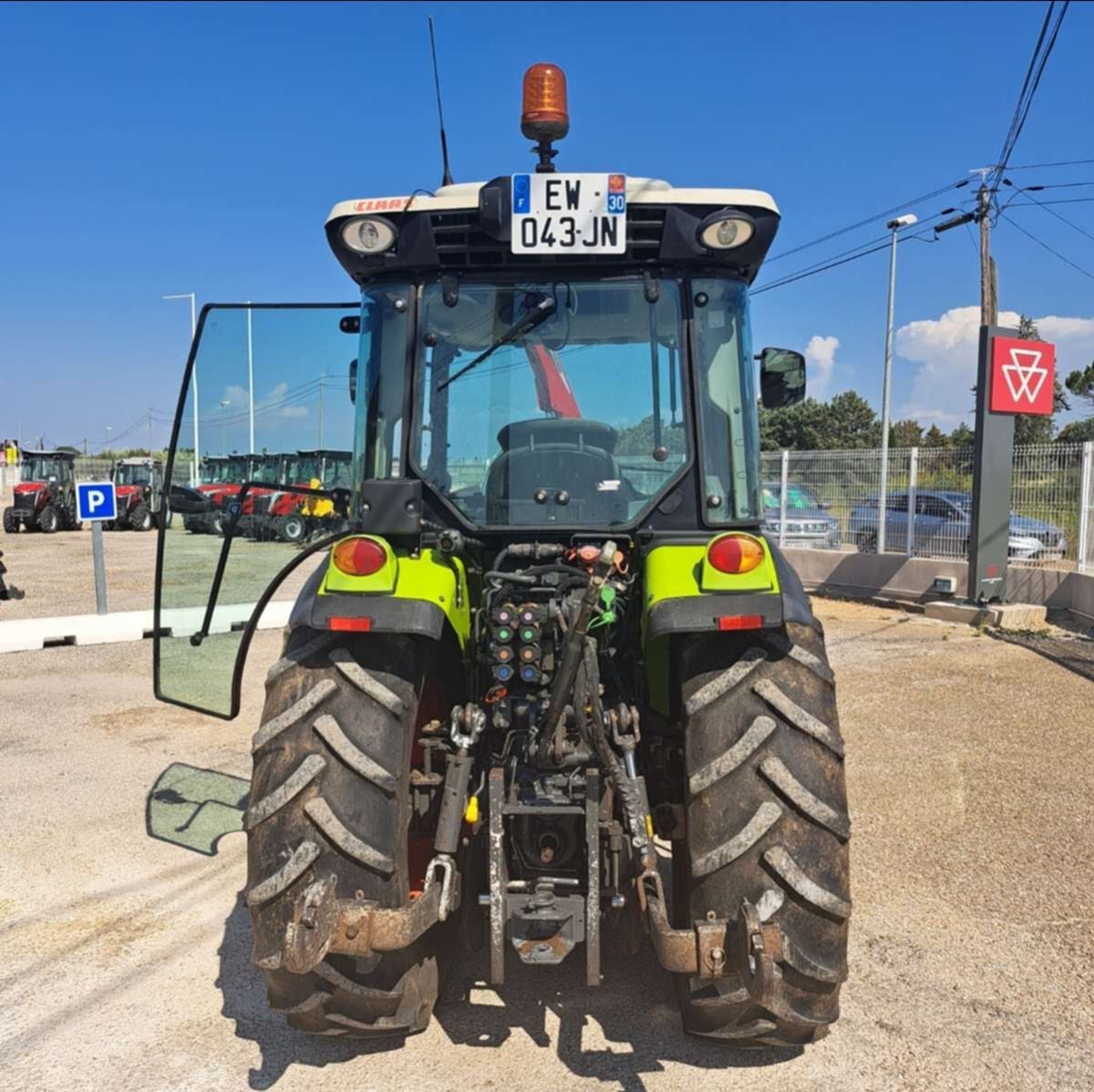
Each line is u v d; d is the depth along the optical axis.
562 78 2.94
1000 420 10.26
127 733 5.95
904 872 3.88
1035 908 3.57
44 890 3.78
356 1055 2.69
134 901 3.67
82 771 5.22
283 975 2.39
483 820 2.76
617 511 2.91
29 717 6.30
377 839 2.40
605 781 2.62
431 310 2.96
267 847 2.41
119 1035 2.80
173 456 3.67
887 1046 2.71
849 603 11.96
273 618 9.45
